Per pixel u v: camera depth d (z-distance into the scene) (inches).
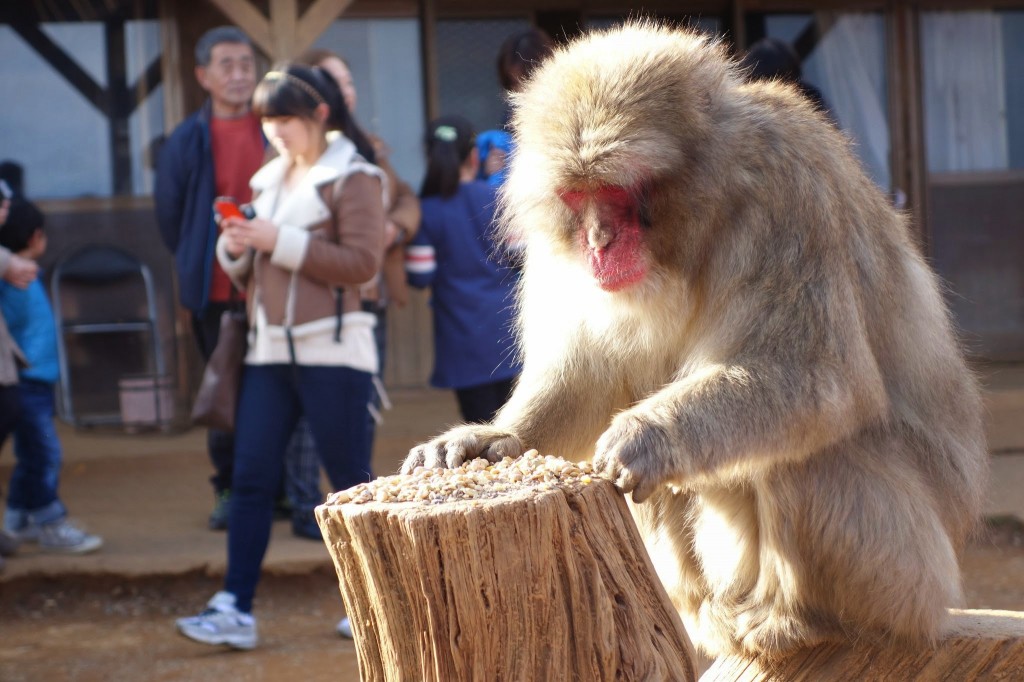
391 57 376.2
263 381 192.4
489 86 392.2
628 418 104.8
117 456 326.0
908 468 120.4
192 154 240.4
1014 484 289.3
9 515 255.8
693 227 113.2
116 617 232.8
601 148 109.1
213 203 239.9
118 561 244.7
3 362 229.3
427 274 233.0
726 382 107.7
